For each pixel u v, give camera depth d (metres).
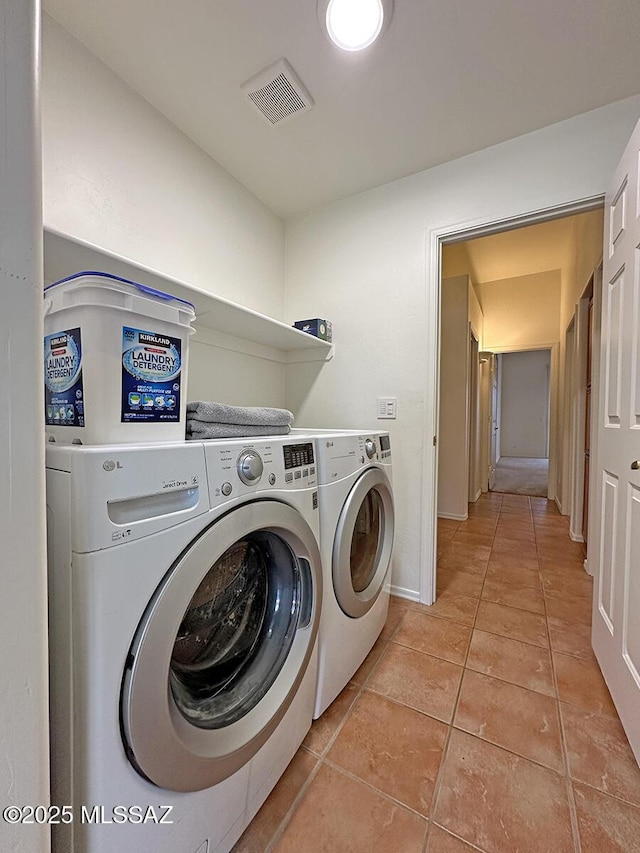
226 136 1.71
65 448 0.57
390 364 2.06
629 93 1.47
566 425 3.67
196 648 0.78
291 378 2.42
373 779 0.97
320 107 1.54
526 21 1.19
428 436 1.94
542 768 1.00
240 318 1.74
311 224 2.32
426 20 1.19
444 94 1.48
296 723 0.99
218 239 1.91
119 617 0.55
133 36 1.26
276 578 1.00
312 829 0.85
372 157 1.84
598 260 2.39
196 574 0.66
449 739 1.10
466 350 3.52
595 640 1.46
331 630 1.15
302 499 0.98
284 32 1.23
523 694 1.28
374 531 1.52
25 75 0.42
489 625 1.70
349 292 2.18
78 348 0.70
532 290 4.50
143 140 1.52
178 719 0.67
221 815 0.75
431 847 0.82
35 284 0.43
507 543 2.83
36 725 0.44
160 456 0.62
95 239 1.36
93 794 0.54
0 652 0.41
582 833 0.85
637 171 1.13
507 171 1.73
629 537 1.13
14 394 0.41
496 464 7.43
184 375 0.85
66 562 0.54
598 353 2.25
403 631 1.66
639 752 0.99
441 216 1.89
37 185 0.43
